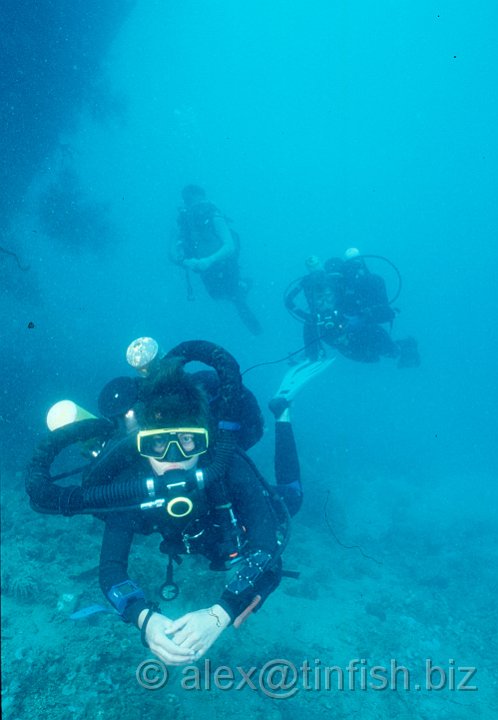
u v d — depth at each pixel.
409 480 15.01
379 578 7.57
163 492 2.06
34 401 9.50
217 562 2.47
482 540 10.80
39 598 4.09
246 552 2.28
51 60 11.15
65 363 11.69
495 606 7.32
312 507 9.37
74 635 3.76
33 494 2.10
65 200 13.25
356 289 8.28
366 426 23.06
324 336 8.03
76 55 11.84
